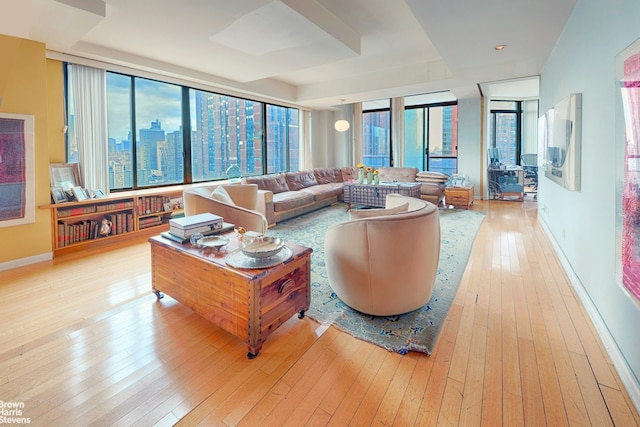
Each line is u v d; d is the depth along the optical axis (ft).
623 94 5.49
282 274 6.74
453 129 27.91
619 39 6.06
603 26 6.98
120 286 9.53
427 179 22.45
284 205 17.61
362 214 7.91
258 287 6.13
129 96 15.43
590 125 7.89
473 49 12.74
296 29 10.81
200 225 8.21
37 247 11.60
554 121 11.49
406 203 8.56
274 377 5.70
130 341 6.75
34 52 11.03
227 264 6.57
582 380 5.52
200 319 7.62
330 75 20.65
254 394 5.31
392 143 28.25
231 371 5.85
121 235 14.28
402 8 11.14
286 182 21.83
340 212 20.39
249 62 14.49
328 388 5.43
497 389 5.34
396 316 7.64
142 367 5.95
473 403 5.06
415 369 5.87
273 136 24.35
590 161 7.89
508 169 24.86
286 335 6.94
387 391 5.35
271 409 5.00
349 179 26.11
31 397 5.21
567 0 8.79
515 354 6.23
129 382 5.57
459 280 9.73
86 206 13.10
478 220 17.84
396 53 16.21
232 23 10.38
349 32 12.46
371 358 6.19
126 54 13.42
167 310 8.04
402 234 7.03
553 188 13.07
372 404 5.08
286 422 4.76
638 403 4.92
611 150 6.47
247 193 15.15
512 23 10.27
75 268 11.02
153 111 16.44
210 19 10.12
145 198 15.07
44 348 6.49
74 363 6.04
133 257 12.18
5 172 10.62
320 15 10.70
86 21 9.41
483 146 24.38
